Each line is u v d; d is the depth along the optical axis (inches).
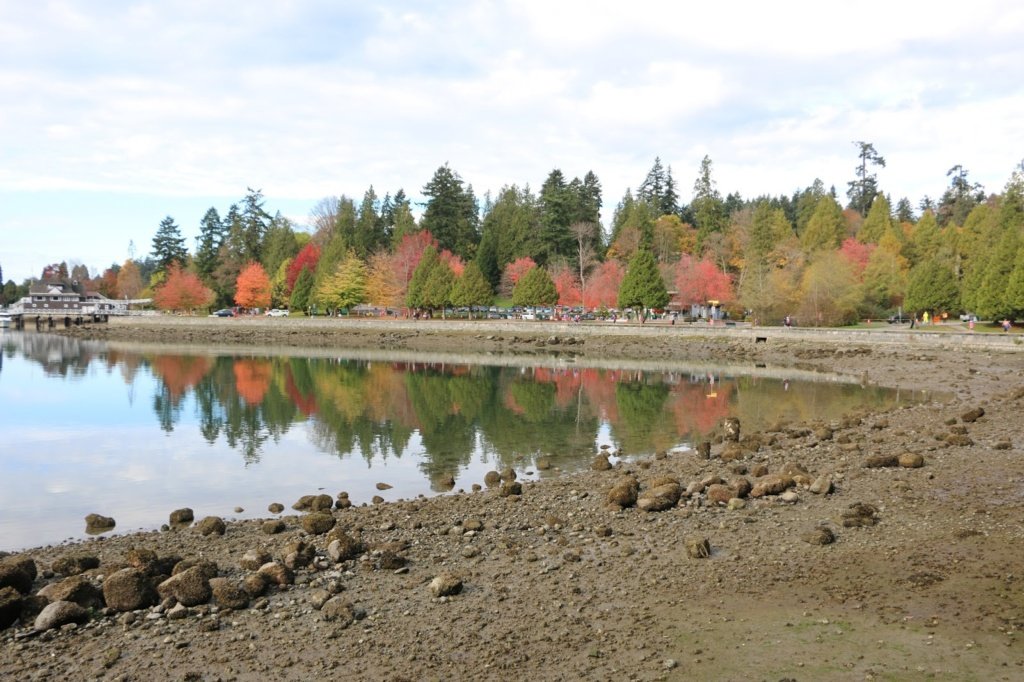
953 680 303.0
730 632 361.4
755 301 2997.0
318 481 827.4
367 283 3991.1
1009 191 3137.3
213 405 1435.8
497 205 5098.4
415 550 521.3
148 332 3887.8
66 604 397.4
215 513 693.3
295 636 377.7
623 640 358.9
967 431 934.4
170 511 701.9
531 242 4377.5
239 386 1743.4
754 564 460.4
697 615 385.4
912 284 2834.6
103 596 422.6
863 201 5241.1
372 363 2379.4
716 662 328.8
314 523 585.9
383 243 4810.5
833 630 357.1
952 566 432.5
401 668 339.3
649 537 533.3
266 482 821.9
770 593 411.2
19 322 4699.8
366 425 1208.2
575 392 1627.7
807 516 565.6
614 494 634.2
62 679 335.9
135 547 556.7
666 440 1060.5
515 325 3213.6
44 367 2203.5
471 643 363.6
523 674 327.6
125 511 703.7
